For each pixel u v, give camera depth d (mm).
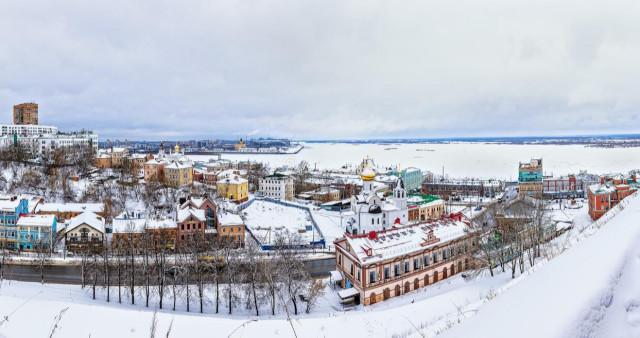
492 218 129125
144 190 166375
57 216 129625
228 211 149625
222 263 99625
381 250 82000
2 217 114688
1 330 51250
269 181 196625
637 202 28000
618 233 18641
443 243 90812
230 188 174750
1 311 56188
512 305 16266
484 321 15938
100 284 88625
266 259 91312
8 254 108375
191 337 57594
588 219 133875
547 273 18250
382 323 58938
